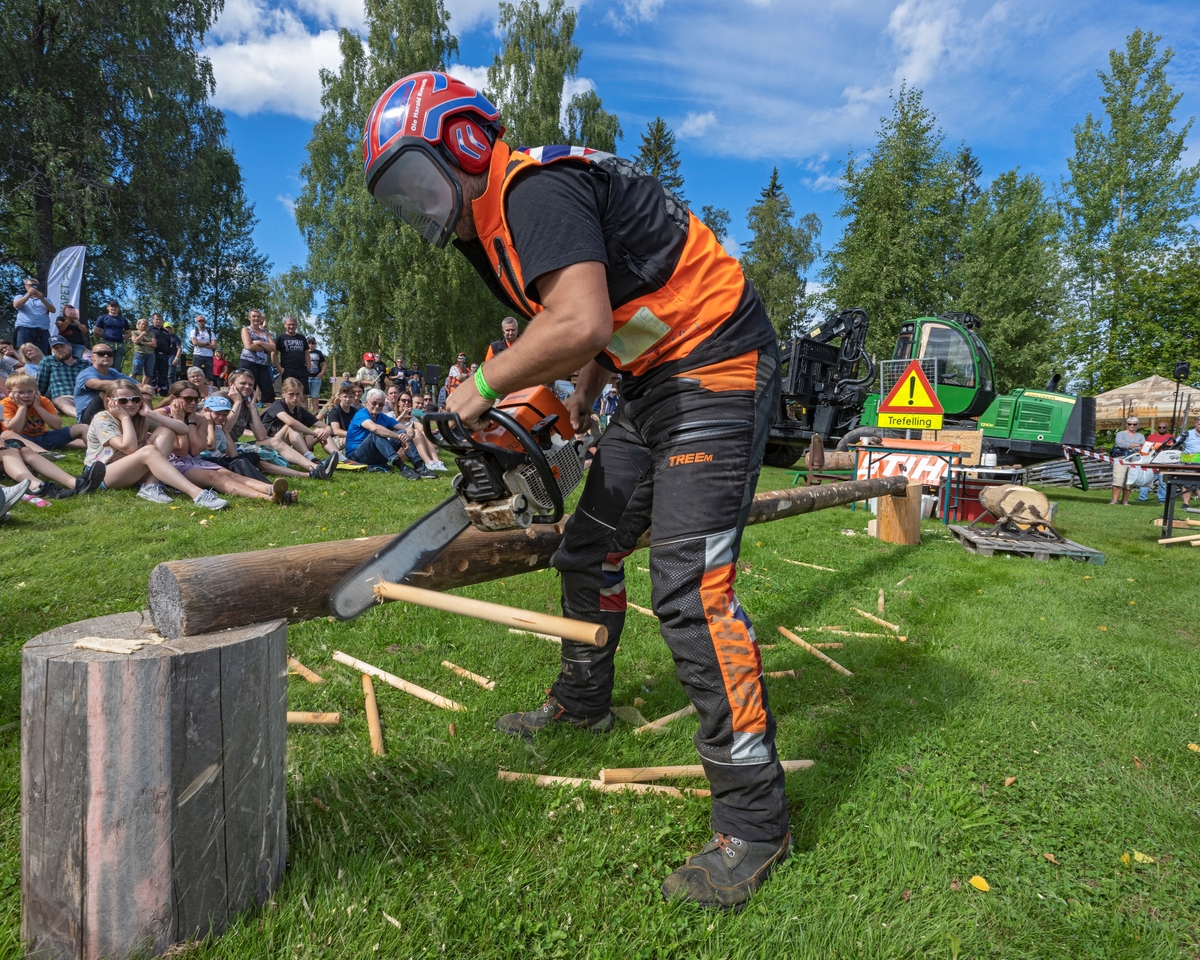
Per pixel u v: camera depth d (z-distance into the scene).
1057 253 32.41
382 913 1.47
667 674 2.88
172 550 4.22
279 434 8.45
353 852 1.66
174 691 1.26
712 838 1.71
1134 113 30.28
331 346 30.81
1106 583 4.81
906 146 24.20
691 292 1.61
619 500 2.04
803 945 1.47
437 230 1.64
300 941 1.38
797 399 11.20
